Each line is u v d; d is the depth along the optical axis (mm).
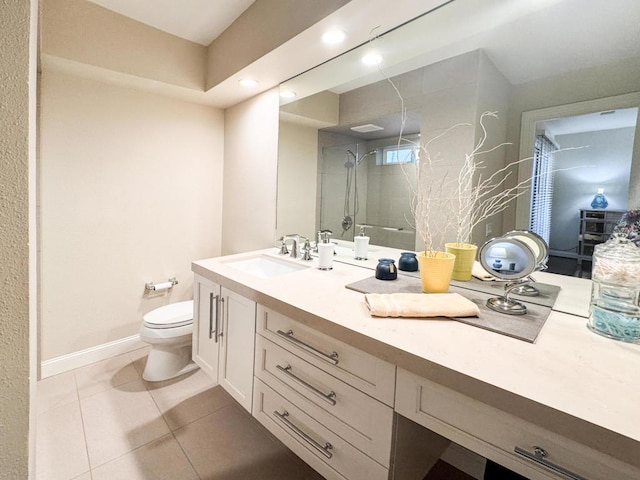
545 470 645
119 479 1342
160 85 2111
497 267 1146
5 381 479
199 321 1802
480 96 1314
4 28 442
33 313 647
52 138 1920
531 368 746
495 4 1249
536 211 1204
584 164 1089
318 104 1905
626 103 1010
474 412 732
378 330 934
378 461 910
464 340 881
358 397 956
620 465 570
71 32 1719
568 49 1106
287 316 1167
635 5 988
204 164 2605
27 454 509
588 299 1091
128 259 2289
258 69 1877
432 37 1421
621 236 1029
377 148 1681
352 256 1844
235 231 2604
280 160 2176
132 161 2236
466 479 1394
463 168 1387
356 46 1593
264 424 1330
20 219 472
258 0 1727
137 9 1833
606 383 691
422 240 1538
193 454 1491
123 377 2064
